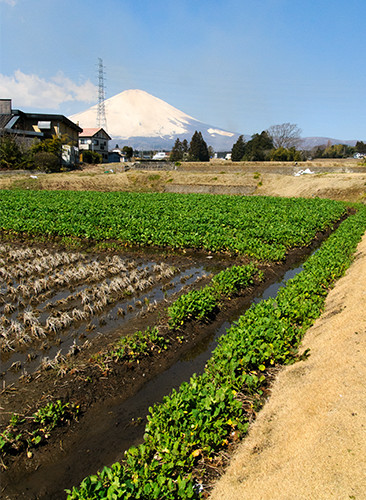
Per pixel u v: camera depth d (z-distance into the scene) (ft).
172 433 16.98
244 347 23.76
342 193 131.13
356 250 51.93
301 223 71.97
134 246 60.90
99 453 18.33
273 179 159.94
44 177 162.40
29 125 218.79
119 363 24.98
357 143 358.23
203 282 42.47
